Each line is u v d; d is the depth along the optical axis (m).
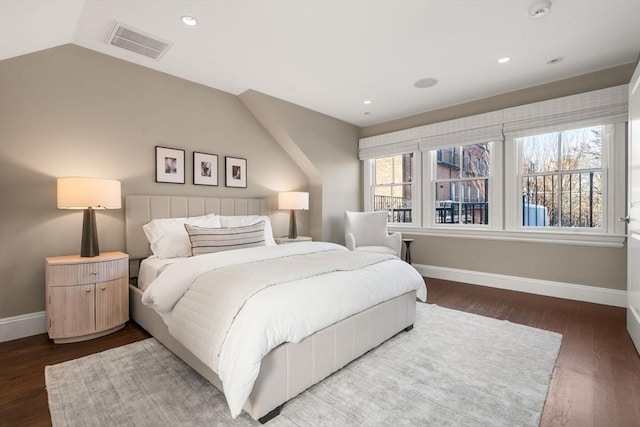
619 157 2.97
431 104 4.04
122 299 2.48
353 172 4.99
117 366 1.90
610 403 1.54
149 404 1.53
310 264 2.08
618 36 2.43
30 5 1.74
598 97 3.00
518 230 3.59
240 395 1.26
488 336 2.33
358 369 1.86
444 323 2.60
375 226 4.36
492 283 3.80
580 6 2.06
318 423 1.40
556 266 3.37
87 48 2.64
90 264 2.28
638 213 2.07
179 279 1.89
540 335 2.34
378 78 3.24
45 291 2.44
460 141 3.97
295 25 2.29
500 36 2.44
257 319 1.40
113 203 2.41
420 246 4.43
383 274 2.19
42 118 2.43
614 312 2.86
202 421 1.41
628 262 2.34
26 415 1.47
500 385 1.69
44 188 2.45
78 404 1.53
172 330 1.77
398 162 4.76
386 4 2.04
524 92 3.51
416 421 1.41
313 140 4.27
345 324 1.82
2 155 2.27
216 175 3.54
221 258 2.13
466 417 1.43
